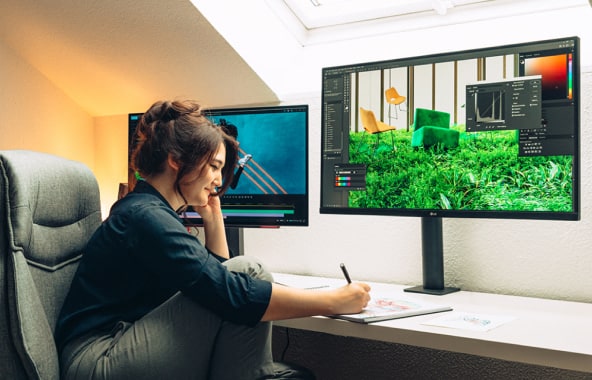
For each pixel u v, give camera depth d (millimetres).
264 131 1742
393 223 1765
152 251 1099
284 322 1276
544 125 1360
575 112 1324
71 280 1271
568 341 1015
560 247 1523
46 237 1191
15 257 1039
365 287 1266
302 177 1703
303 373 1381
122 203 1192
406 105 1541
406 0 1911
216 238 1583
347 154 1634
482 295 1535
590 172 1490
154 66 1945
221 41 1763
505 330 1100
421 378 1738
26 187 1096
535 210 1369
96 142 2275
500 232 1602
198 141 1198
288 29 2031
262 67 1877
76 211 1315
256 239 2014
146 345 1057
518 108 1391
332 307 1172
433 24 1873
